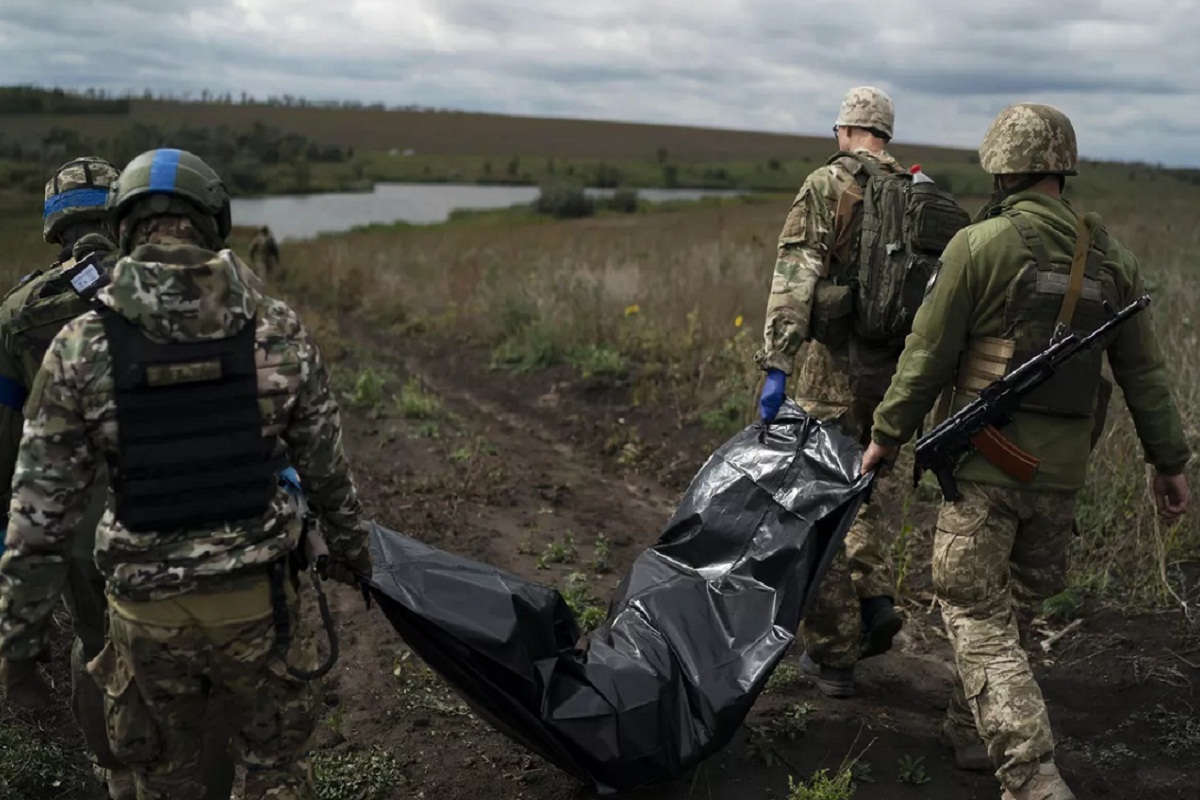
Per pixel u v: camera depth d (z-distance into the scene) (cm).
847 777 329
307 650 255
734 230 2450
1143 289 320
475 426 823
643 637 336
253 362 236
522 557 542
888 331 368
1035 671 413
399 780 344
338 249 2167
